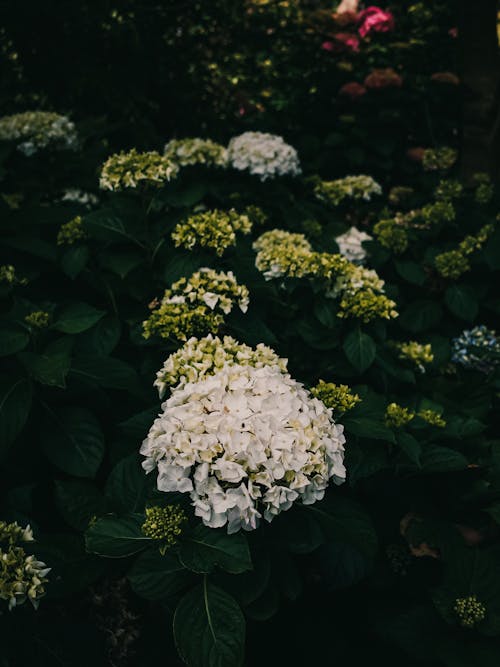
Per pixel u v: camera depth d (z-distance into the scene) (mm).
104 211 956
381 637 763
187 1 2027
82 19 1859
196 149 1293
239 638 582
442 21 2174
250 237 1163
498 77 1762
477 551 765
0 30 1900
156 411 714
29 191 1380
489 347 1178
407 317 1214
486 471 896
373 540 656
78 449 745
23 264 983
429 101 2000
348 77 2119
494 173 1809
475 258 1270
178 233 897
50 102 1970
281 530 661
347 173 1966
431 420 892
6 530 636
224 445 594
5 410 706
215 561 586
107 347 884
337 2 2707
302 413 635
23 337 775
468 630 718
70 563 668
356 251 1286
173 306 802
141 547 617
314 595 845
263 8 2168
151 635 739
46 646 637
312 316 951
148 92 2059
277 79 2215
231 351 720
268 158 1335
